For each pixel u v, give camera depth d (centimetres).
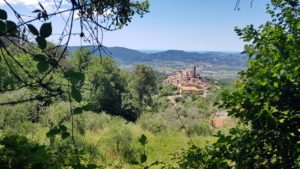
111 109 3488
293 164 344
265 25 430
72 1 157
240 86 423
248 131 363
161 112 2275
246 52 441
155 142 1759
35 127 1315
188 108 2200
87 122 1861
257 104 377
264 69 374
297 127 354
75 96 162
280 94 364
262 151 357
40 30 150
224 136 361
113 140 1548
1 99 1340
